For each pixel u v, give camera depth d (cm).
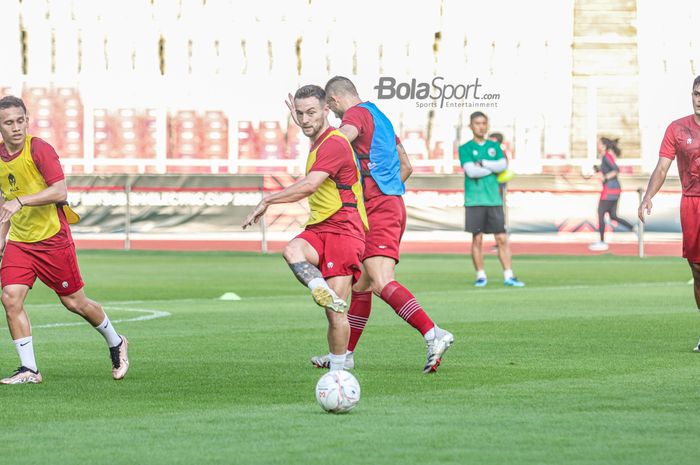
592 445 1616
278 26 8400
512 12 8319
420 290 4634
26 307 3925
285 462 1512
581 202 7188
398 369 2425
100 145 8300
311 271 2077
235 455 1554
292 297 4328
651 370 2388
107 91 8281
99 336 3062
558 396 2050
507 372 2369
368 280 2464
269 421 1805
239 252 7125
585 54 8319
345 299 2198
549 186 7181
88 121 8225
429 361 2361
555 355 2645
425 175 7188
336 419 1823
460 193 7194
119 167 8262
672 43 8312
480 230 4866
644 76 8288
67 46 8369
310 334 3098
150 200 7219
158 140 8262
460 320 3453
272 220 7219
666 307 3888
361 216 2214
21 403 1997
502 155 4878
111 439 1666
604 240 7181
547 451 1577
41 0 8338
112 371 2330
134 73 8300
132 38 8388
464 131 8306
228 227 7238
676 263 6397
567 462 1512
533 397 2039
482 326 3281
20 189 2238
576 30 8319
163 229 7225
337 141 2162
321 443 1630
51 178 2205
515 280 4897
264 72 8419
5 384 2219
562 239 7194
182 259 6550
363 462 1512
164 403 1991
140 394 2094
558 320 3453
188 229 7238
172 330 3198
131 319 3497
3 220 2122
